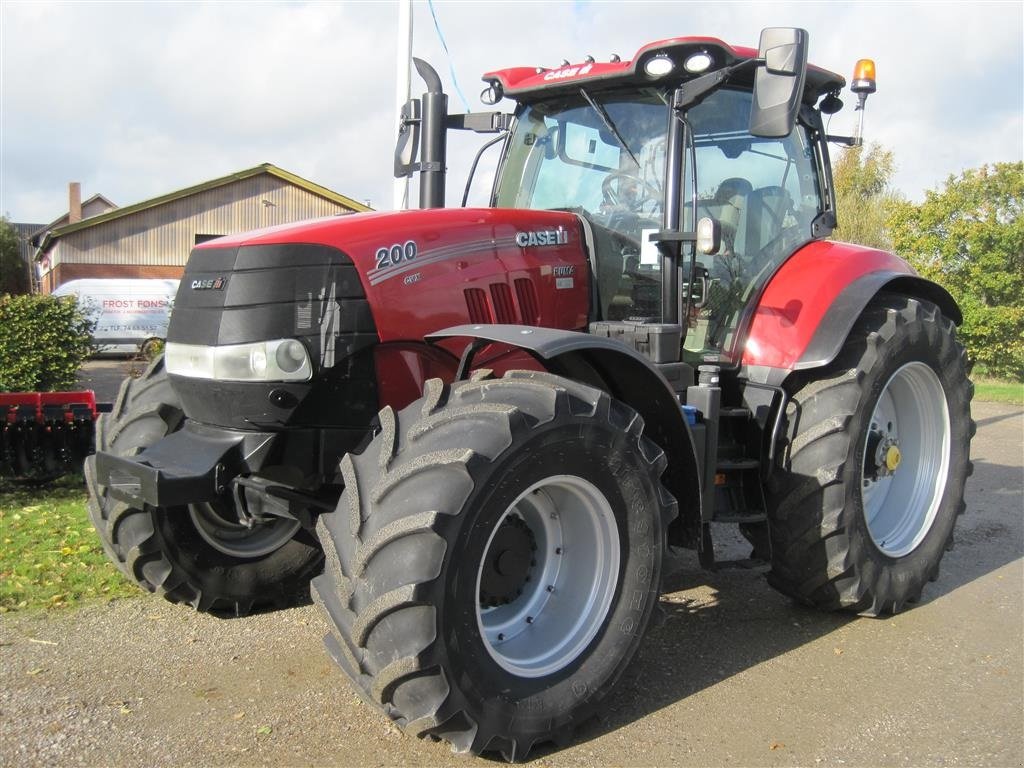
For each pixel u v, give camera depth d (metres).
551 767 2.72
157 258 29.42
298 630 3.78
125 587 4.20
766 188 4.25
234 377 3.03
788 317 3.92
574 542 3.04
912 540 4.17
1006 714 3.11
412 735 2.73
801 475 3.73
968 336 16.23
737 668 3.46
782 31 3.25
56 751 2.72
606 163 3.99
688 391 3.60
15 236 45.66
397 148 4.48
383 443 2.72
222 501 3.80
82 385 10.53
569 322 3.77
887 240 18.75
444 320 3.32
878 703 3.18
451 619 2.53
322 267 3.08
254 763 2.68
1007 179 16.11
